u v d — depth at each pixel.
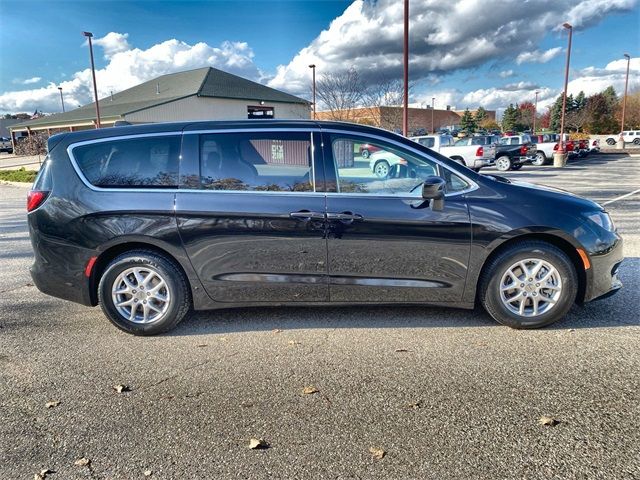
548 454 2.31
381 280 3.72
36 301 4.75
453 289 3.72
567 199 3.75
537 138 24.77
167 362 3.38
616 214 8.69
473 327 3.83
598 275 3.68
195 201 3.67
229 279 3.76
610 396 2.79
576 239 3.60
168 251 3.72
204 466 2.29
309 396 2.88
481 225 3.61
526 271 3.69
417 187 3.70
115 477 2.23
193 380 3.11
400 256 3.66
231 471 2.25
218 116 33.03
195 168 3.73
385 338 3.67
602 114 61.00
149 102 32.72
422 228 3.62
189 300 3.87
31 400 2.91
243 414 2.72
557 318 3.72
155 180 3.74
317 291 3.77
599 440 2.41
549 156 23.88
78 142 3.83
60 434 2.57
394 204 3.64
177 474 2.24
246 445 2.45
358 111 27.53
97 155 3.79
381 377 3.09
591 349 3.39
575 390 2.86
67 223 3.74
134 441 2.50
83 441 2.51
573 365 3.16
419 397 2.84
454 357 3.33
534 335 3.65
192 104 31.55
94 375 3.21
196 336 3.81
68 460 2.36
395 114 26.62
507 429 2.52
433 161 3.72
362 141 3.71
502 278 3.69
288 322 4.04
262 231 3.67
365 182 3.71
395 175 3.72
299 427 2.58
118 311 3.82
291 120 3.83
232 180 3.72
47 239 3.80
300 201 3.65
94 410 2.79
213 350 3.55
